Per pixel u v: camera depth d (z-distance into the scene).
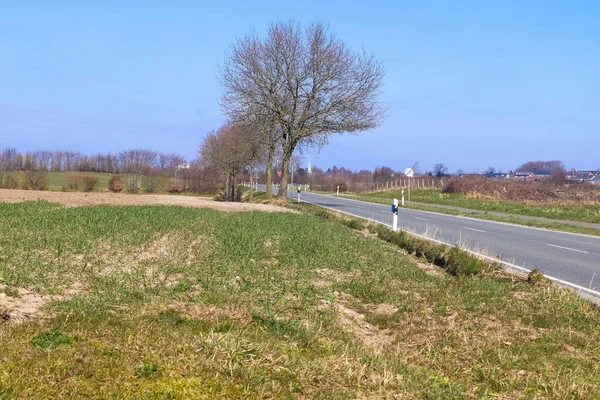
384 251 12.73
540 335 6.82
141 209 21.89
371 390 4.85
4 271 8.12
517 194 46.31
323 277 9.71
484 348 6.33
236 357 5.00
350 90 35.34
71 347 4.91
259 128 35.94
